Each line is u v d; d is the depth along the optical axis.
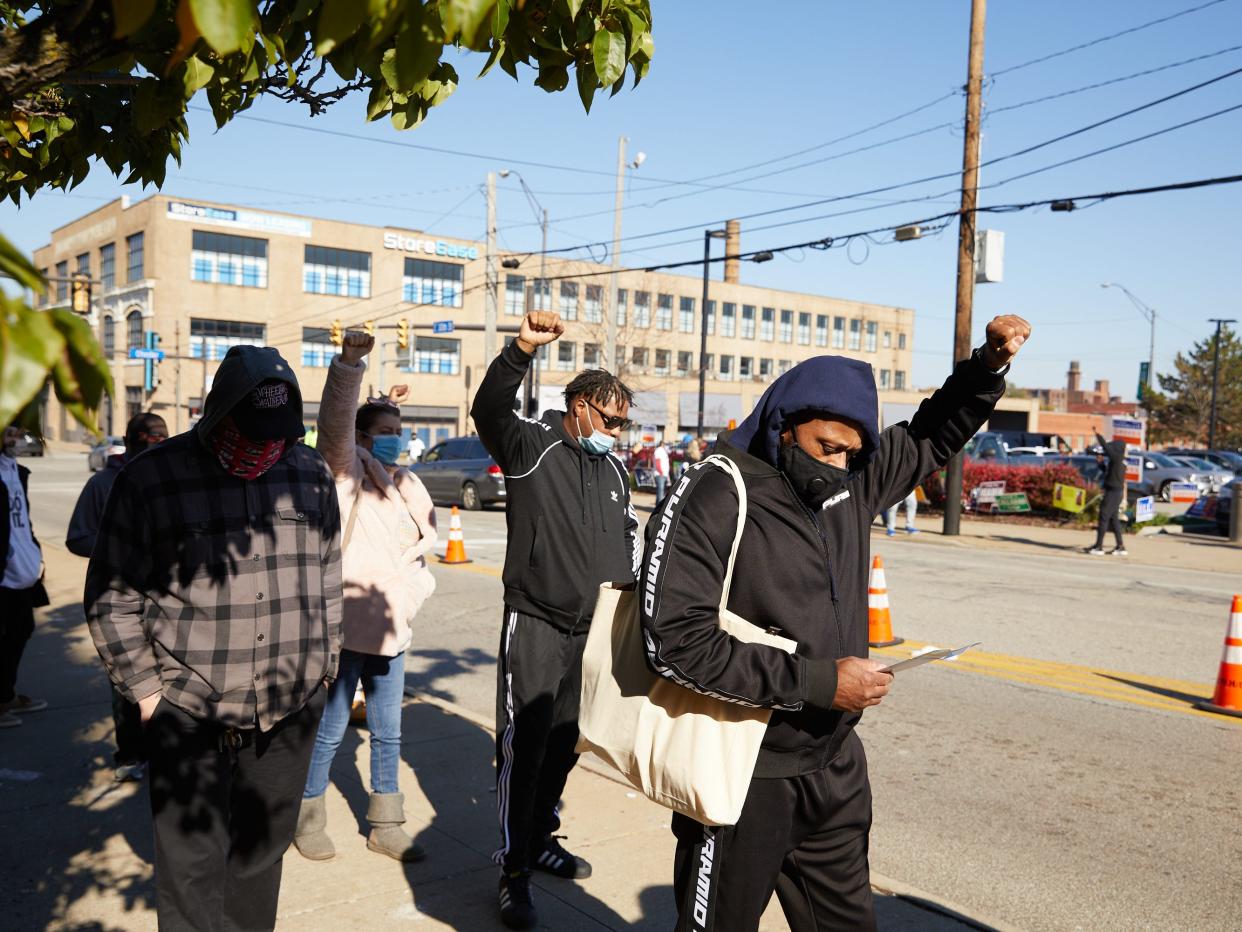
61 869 3.88
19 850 4.05
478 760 5.32
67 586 10.40
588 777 5.17
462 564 13.19
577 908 3.68
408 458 47.25
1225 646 6.71
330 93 2.51
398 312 56.91
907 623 9.62
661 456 23.72
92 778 4.90
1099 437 16.47
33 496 23.84
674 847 4.25
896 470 2.59
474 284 59.47
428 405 58.00
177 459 2.84
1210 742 5.99
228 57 1.86
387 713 4.14
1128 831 4.67
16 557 5.57
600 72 1.97
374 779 4.15
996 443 29.80
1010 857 4.39
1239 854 4.42
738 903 2.27
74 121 2.48
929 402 2.69
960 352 18.52
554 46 2.02
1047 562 15.12
